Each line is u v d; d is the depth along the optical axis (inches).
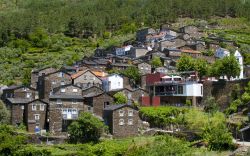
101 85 5054.1
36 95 4697.3
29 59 7416.3
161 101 4714.6
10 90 4650.6
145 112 4143.7
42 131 3922.2
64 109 4030.5
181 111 4099.4
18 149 3513.8
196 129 3649.1
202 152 3021.7
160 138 3398.1
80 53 7815.0
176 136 3604.8
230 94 4271.7
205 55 6574.8
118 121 3836.1
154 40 7637.8
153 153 3038.9
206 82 4537.4
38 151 3420.3
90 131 3636.8
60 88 4360.2
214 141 3115.2
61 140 3671.3
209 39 7760.8
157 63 5890.8
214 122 3540.8
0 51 7819.9
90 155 3353.8
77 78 4938.5
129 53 6983.3
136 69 5334.6
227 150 3056.1
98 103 4227.4
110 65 5812.0
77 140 3634.4
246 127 3353.8
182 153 3002.0
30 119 4001.0
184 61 5374.0
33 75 5344.5
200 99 4549.7
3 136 3563.0
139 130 3959.2
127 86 5049.2
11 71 6569.9
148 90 4913.9
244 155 2807.6
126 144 3444.9
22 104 4126.5
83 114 3759.8
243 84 4205.2
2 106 4099.4
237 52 6245.1
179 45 7209.6
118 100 4325.8
